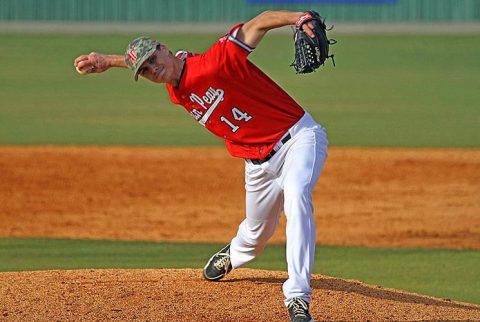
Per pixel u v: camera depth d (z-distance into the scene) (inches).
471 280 1113.4
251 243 836.6
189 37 4052.7
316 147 746.2
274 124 746.8
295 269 697.6
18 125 2394.2
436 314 784.9
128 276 901.2
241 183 1761.8
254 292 838.5
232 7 4758.9
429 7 4714.6
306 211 712.4
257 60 3681.1
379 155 2001.7
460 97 2925.7
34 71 3476.9
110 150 2050.9
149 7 4783.5
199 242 1330.0
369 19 4741.6
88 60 757.9
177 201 1619.1
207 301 804.0
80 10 4810.5
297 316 687.7
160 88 3221.0
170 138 2223.2
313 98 2896.2
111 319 746.8
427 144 2133.4
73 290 837.8
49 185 1712.6
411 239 1364.4
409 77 3344.0
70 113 2625.5
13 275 898.7
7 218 1475.1
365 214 1525.6
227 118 747.4
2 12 4815.5
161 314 762.2
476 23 4699.8
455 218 1496.1
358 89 3090.6
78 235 1370.6
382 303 815.7
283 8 4729.3
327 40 731.4
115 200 1616.6
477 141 2174.0
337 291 853.8
